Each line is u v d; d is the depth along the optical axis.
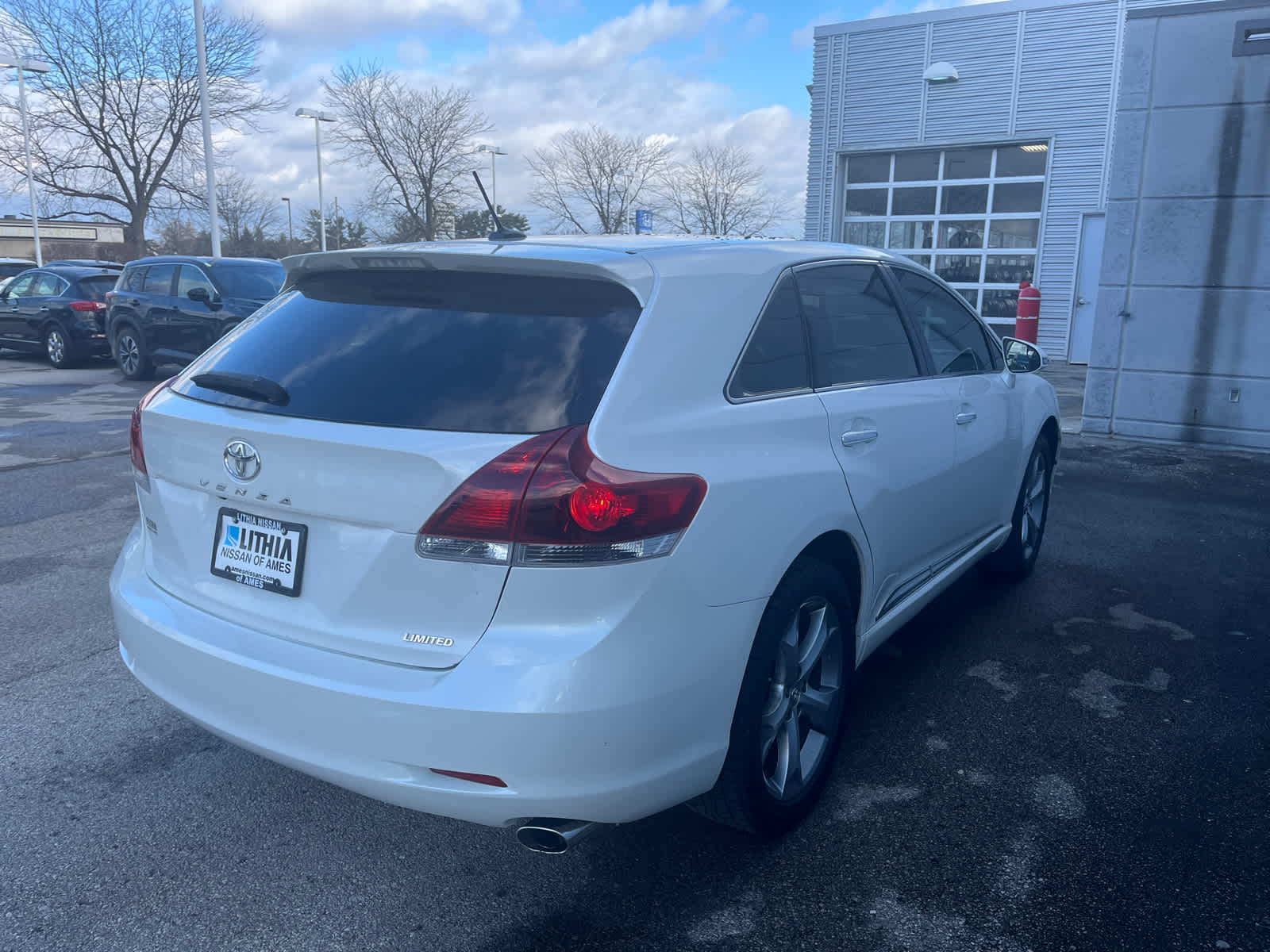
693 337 2.50
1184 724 3.45
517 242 2.77
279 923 2.43
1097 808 2.91
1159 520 6.12
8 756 3.24
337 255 2.71
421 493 2.14
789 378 2.83
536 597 2.10
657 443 2.29
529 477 2.11
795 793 2.78
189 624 2.49
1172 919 2.41
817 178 16.30
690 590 2.26
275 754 2.30
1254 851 2.68
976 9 14.53
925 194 15.64
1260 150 7.83
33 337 16.94
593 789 2.14
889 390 3.29
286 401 2.42
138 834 2.81
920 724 3.46
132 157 37.25
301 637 2.33
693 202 27.69
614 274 2.42
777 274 2.91
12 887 2.56
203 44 23.11
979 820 2.85
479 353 2.38
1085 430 9.07
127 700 3.67
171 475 2.63
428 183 38.09
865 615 3.13
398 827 2.86
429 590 2.16
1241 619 4.47
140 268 14.45
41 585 4.96
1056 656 4.05
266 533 2.41
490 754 2.08
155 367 14.68
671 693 2.22
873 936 2.36
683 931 2.39
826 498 2.74
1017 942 2.33
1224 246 8.13
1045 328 15.00
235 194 59.12
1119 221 8.52
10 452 8.57
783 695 2.66
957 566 3.98
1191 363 8.45
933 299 3.95
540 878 2.61
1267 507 6.46
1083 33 13.87
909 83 15.24
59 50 35.47
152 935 2.38
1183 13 7.89
